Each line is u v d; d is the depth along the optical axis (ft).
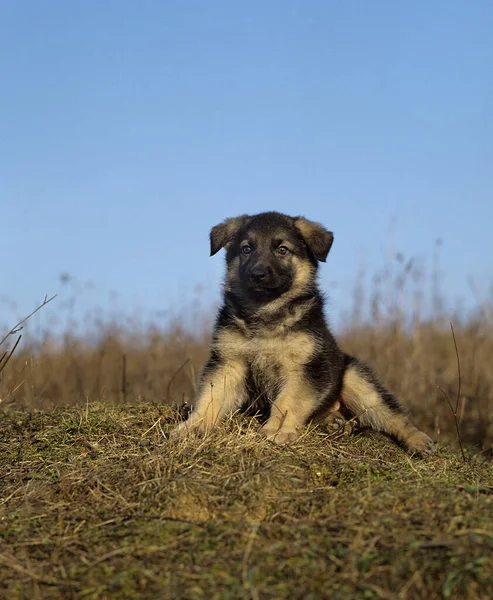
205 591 3.63
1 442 4.79
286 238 5.30
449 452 5.16
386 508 4.01
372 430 5.22
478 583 3.60
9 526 4.08
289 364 5.06
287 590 3.62
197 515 4.11
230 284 5.29
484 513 3.94
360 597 3.59
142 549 3.85
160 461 4.39
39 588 3.73
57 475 4.43
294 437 4.72
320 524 3.93
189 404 5.30
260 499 4.13
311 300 5.18
